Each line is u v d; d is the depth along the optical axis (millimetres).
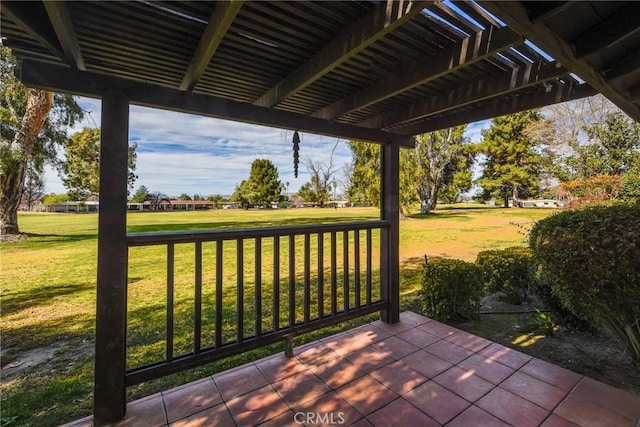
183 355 1966
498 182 20328
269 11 1427
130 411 1783
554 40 1423
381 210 3129
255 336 2225
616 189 5789
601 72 1798
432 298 3289
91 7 1352
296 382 2059
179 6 1360
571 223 2066
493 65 2037
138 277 5730
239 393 1947
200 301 1995
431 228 11891
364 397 1895
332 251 2648
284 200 28734
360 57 1900
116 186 1694
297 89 2031
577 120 9312
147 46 1688
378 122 3090
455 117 2891
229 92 2396
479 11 1480
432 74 1877
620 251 1786
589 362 2318
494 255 3875
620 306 1981
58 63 1733
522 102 2459
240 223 13945
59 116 9297
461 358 2355
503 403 1825
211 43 1431
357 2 1391
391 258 3029
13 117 8070
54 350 2854
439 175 18469
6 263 6766
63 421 1814
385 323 3043
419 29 1623
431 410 1768
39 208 23094
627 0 1297
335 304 2662
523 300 3729
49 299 4441
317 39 1673
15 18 1203
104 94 1668
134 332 3205
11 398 2061
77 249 8383
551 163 10812
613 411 1745
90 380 2301
